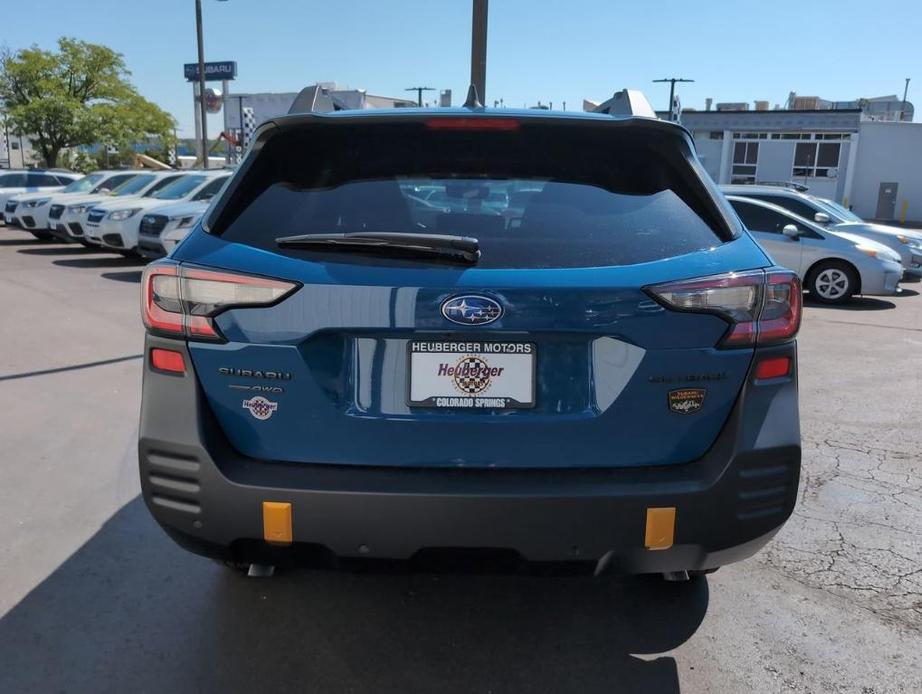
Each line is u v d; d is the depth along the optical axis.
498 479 2.23
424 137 2.61
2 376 6.48
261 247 2.29
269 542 2.26
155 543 3.53
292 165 2.56
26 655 2.69
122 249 14.53
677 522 2.23
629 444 2.26
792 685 2.58
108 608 2.99
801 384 6.65
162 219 13.09
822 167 38.97
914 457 4.81
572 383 2.25
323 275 2.20
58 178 24.83
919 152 37.62
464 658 2.71
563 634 2.87
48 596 3.07
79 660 2.67
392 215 2.40
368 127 2.58
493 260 2.24
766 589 3.21
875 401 6.11
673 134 2.58
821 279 11.60
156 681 2.56
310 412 2.25
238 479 2.23
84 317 9.27
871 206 38.75
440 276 2.19
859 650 2.79
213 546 2.33
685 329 2.22
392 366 2.25
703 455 2.30
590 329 2.19
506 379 2.24
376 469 2.26
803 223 11.84
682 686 2.57
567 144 2.62
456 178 2.51
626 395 2.23
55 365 6.89
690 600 3.11
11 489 4.12
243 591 3.13
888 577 3.32
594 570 2.30
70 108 36.78
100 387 6.16
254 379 2.25
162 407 2.31
